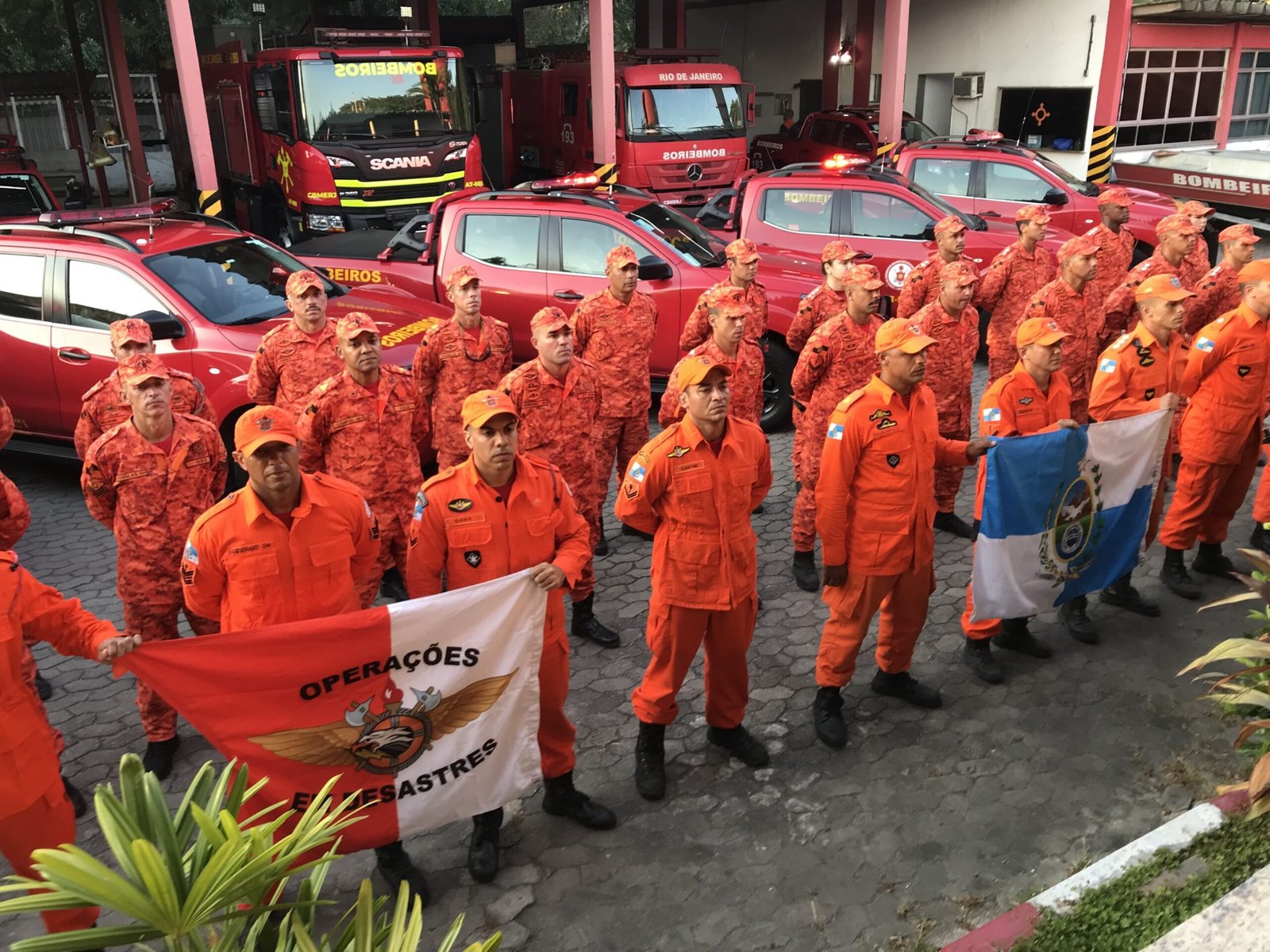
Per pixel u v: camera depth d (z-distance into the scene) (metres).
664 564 3.73
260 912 2.15
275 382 5.52
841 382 5.50
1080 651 4.95
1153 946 2.95
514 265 8.17
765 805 3.91
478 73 19.30
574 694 4.73
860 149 15.83
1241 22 18.16
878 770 4.10
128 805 2.11
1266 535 5.84
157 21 23.23
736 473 3.69
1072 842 3.64
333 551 3.31
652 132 13.86
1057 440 4.44
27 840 3.01
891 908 3.36
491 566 3.45
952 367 6.04
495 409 3.24
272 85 12.14
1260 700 3.73
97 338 6.69
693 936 3.27
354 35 12.76
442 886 3.53
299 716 3.13
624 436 6.04
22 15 23.33
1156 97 17.91
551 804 3.84
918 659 4.94
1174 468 7.16
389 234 10.21
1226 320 4.99
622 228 8.02
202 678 3.01
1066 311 6.46
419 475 5.12
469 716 3.37
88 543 6.53
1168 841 3.45
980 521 4.42
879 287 5.33
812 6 21.38
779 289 7.96
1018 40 16.95
